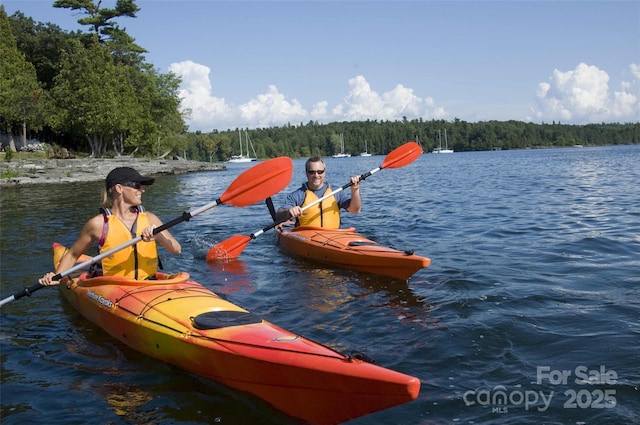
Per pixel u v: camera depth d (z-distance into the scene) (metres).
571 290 5.60
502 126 155.12
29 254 8.20
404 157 8.34
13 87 38.84
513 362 3.94
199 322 3.99
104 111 41.69
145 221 5.04
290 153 133.25
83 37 51.38
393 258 6.32
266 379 3.51
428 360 4.05
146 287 4.77
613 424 3.07
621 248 7.50
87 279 5.12
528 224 9.94
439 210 12.59
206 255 8.05
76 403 3.60
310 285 6.26
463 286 5.91
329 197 7.99
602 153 68.38
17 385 3.88
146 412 3.47
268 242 8.91
